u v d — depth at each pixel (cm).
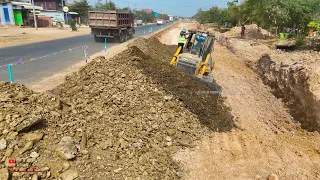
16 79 1121
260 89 1280
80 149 565
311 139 797
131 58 1044
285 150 725
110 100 796
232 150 713
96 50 1972
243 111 1009
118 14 2381
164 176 569
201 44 1138
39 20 4862
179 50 1197
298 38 1945
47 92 898
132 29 3006
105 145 604
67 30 4209
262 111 1026
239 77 1491
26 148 510
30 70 1294
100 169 540
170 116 789
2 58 1595
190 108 870
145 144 658
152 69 1011
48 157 517
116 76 906
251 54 1906
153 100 838
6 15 4228
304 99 937
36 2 6359
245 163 657
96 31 2450
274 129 868
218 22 5281
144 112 779
